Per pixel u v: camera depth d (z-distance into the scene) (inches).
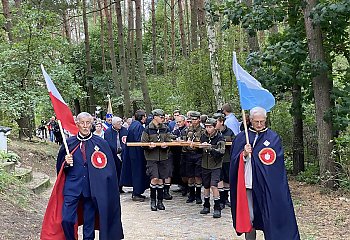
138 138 448.1
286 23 510.6
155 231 325.1
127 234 318.7
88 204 243.4
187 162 422.3
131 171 454.3
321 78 443.5
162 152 399.9
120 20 1000.9
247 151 243.3
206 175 367.6
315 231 311.7
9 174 434.0
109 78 1354.6
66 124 250.4
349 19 441.1
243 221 245.3
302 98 517.7
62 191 244.1
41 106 745.0
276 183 241.0
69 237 238.7
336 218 341.4
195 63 768.9
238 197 245.8
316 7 410.0
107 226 242.7
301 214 359.9
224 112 414.0
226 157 386.3
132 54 1326.3
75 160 244.8
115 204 249.0
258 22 471.8
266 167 242.8
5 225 300.0
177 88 909.2
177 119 479.2
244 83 262.5
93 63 1451.8
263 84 491.2
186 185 466.6
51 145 869.8
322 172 442.3
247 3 561.6
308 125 581.9
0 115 772.0
